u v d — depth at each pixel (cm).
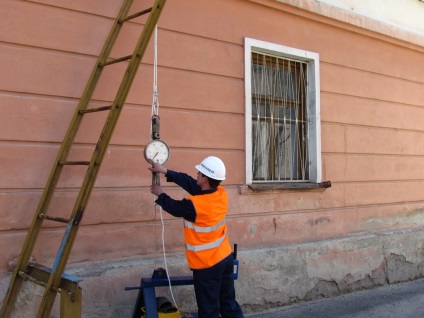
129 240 474
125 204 471
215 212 401
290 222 603
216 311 401
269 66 616
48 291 362
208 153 532
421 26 789
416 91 780
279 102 624
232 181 552
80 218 368
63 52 439
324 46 653
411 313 580
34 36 423
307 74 643
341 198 662
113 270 457
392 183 734
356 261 664
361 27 686
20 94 416
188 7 521
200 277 398
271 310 569
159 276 427
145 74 488
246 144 562
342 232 661
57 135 434
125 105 475
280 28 606
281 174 622
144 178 485
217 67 543
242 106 564
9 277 407
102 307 448
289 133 634
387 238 706
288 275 586
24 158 417
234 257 443
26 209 418
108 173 462
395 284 714
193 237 400
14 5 414
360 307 598
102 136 372
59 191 434
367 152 700
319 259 620
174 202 395
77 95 446
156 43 463
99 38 459
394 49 748
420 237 754
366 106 702
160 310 425
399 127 749
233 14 561
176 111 509
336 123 662
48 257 427
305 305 597
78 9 446
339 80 668
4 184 407
